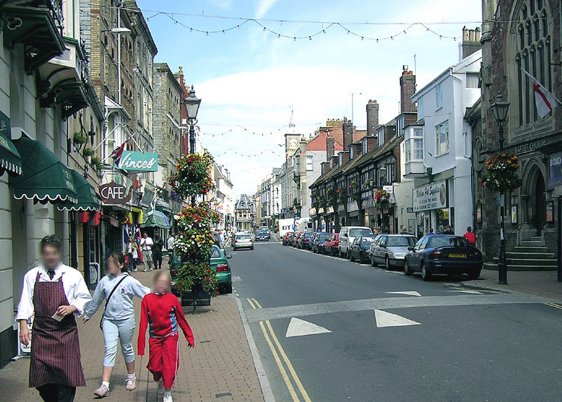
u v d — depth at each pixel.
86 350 10.25
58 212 15.93
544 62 23.84
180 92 57.75
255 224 174.62
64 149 16.41
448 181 33.03
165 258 41.59
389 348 9.64
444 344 9.72
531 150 24.23
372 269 26.41
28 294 6.05
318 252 44.31
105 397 7.34
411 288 17.95
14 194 9.72
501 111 19.36
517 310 12.86
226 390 7.53
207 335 11.45
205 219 14.66
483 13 28.73
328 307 14.33
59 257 6.15
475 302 14.19
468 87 32.22
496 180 18.81
